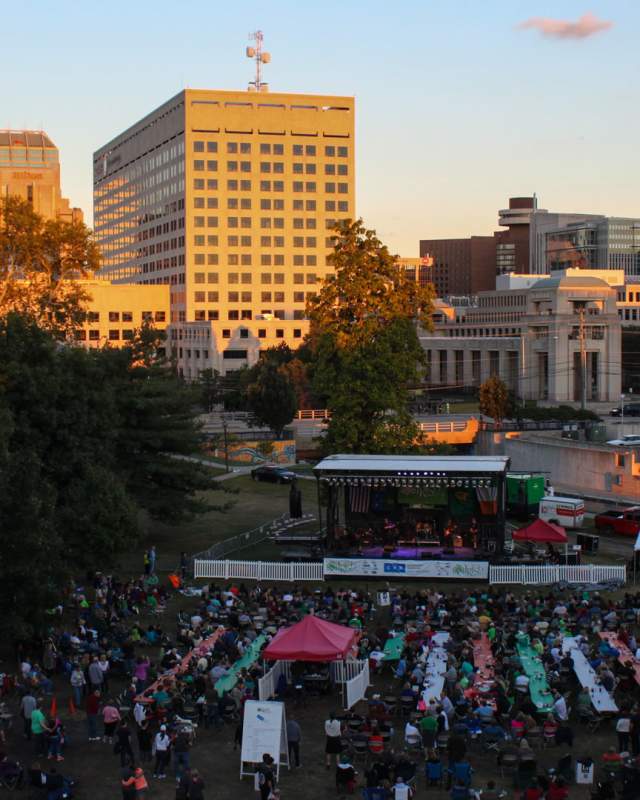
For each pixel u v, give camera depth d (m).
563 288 188.75
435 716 33.75
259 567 58.34
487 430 123.06
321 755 34.22
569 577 56.78
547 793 28.25
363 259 71.69
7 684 39.69
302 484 96.56
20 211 91.25
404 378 71.31
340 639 38.84
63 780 30.58
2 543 40.41
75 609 49.12
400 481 59.25
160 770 32.50
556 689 37.66
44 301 92.62
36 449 52.59
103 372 57.59
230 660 41.69
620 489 89.00
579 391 193.62
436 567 57.47
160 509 66.31
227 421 141.88
